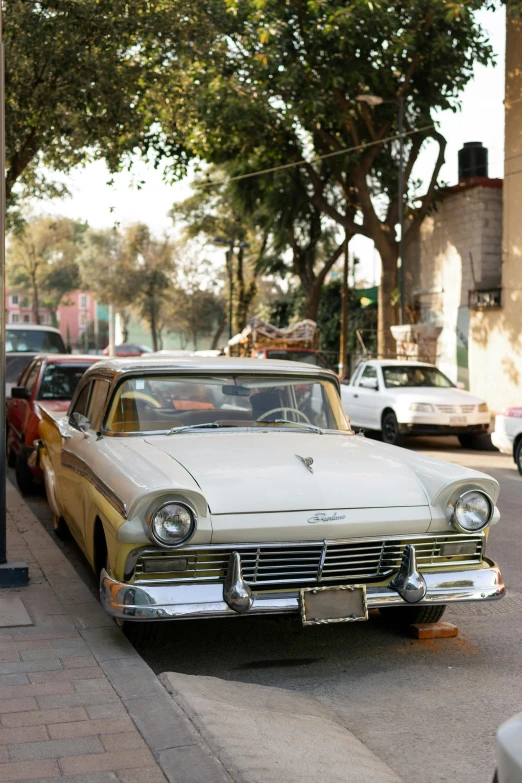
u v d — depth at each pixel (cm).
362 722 418
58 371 1084
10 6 1352
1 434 609
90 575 686
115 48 1455
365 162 2348
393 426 1675
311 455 530
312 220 2912
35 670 440
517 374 2122
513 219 2097
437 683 471
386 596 475
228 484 473
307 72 2098
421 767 369
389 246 2431
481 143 2575
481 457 1537
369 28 1973
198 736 360
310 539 464
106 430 586
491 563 509
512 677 480
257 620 578
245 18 2023
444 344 2488
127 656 463
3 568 599
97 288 6275
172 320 6456
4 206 620
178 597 446
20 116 1470
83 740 358
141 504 442
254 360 646
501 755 220
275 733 374
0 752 347
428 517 486
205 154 2398
